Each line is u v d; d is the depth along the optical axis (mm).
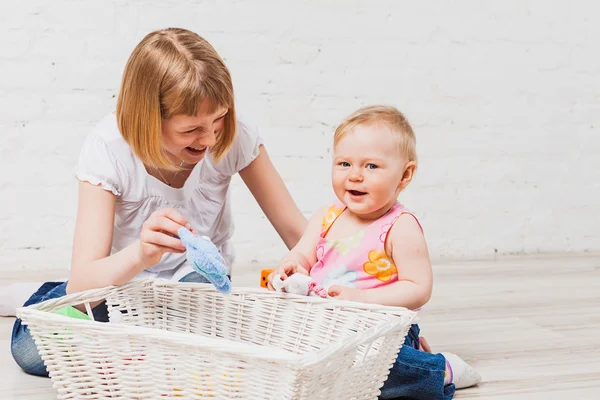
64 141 2324
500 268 2529
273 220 1668
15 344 1447
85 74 2316
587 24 2766
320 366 1012
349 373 1103
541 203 2791
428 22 2604
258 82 2459
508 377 1476
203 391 1089
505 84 2705
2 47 2256
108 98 2340
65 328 1159
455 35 2637
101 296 1341
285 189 1659
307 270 1499
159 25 2355
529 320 1897
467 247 2727
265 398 1039
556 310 1998
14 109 2281
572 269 2525
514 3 2684
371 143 1399
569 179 2809
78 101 2320
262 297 1390
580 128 2801
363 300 1355
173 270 1525
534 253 2801
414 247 1393
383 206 1425
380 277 1421
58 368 1196
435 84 2635
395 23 2570
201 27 2395
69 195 2346
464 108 2674
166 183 1472
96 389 1173
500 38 2684
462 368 1403
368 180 1398
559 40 2744
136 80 1292
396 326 1165
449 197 2691
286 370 997
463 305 2037
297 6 2467
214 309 1400
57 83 2301
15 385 1396
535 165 2771
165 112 1274
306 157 2523
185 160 1360
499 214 2750
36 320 1175
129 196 1436
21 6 2254
